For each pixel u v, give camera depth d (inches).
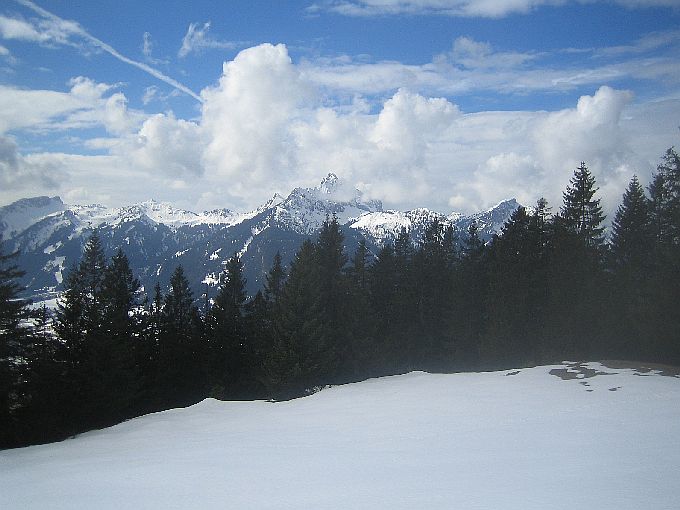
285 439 653.9
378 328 1641.2
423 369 1670.8
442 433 619.8
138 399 1633.9
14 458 706.2
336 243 1674.5
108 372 1325.0
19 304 1133.7
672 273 1090.7
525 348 1373.0
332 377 1465.3
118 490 429.1
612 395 751.1
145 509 370.0
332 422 768.3
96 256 1720.0
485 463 455.2
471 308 1646.2
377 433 655.1
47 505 393.4
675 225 1145.4
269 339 1601.9
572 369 1003.9
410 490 382.9
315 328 1378.0
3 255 1132.5
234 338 1825.8
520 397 801.6
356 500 365.4
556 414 667.4
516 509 323.3
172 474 478.0
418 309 1800.0
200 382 1793.8
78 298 1396.4
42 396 1222.9
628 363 1039.6
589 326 1256.8
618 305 1246.3
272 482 429.4
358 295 1583.4
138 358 1700.3
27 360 1219.2
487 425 642.2
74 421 1283.2
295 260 1449.3
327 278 1646.2
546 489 362.0
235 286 1939.0
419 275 1845.5
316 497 378.0
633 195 1520.7
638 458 435.2
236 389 1737.2
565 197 1689.2
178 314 1990.7
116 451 668.7
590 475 391.9
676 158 1159.6
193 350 1827.0
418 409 796.0
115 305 1690.5
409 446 559.2
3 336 1096.2
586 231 1582.2
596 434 542.3
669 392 738.8
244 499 383.2
